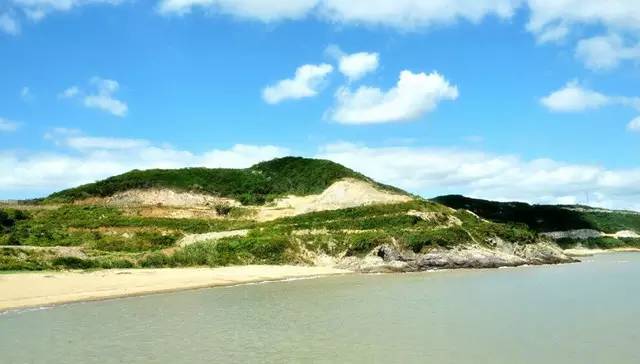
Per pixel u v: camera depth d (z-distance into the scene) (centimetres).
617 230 19650
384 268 8344
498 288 6066
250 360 2848
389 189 13775
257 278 6962
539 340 3356
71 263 6631
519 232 10694
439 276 7644
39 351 3003
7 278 5481
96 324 3781
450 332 3575
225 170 15600
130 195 13588
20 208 11569
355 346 3166
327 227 9688
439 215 10500
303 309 4509
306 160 16112
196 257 7881
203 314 4231
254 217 12206
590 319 4062
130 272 6656
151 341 3262
